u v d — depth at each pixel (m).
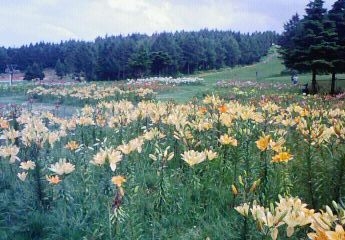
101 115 9.84
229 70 92.25
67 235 4.88
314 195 5.04
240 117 7.30
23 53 117.94
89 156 7.00
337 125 5.68
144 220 5.05
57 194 5.61
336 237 2.44
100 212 5.14
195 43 90.25
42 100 23.31
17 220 5.45
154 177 6.15
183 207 5.29
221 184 5.70
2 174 6.80
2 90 29.14
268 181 5.10
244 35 124.38
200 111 8.07
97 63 85.62
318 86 32.28
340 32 31.09
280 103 15.89
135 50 82.75
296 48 31.64
